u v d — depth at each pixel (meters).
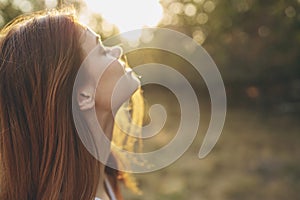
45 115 1.00
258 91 17.84
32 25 1.06
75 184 0.99
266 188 8.45
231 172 9.66
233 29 12.24
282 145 12.23
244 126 15.36
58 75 1.00
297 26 11.78
